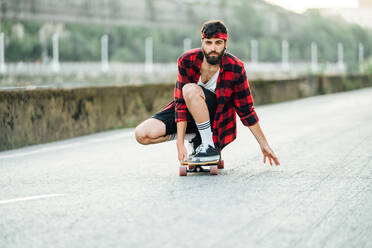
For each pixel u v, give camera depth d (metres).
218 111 5.49
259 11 96.69
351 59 106.38
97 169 6.30
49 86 9.61
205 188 4.92
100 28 80.94
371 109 14.91
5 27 69.06
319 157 6.79
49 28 74.31
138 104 12.57
